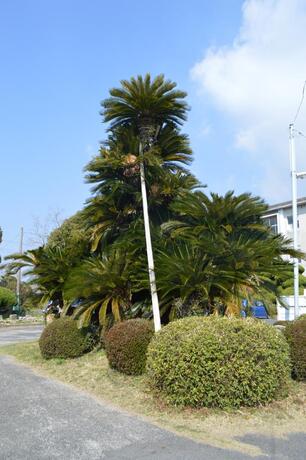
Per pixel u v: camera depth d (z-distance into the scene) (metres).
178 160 10.96
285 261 10.09
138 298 10.49
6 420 6.23
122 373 8.48
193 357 6.45
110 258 10.31
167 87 10.30
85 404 7.05
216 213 9.89
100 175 10.71
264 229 10.12
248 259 9.05
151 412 6.53
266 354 6.55
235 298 8.87
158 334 7.14
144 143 10.61
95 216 10.78
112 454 4.98
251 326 6.76
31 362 10.94
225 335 6.54
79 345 10.60
